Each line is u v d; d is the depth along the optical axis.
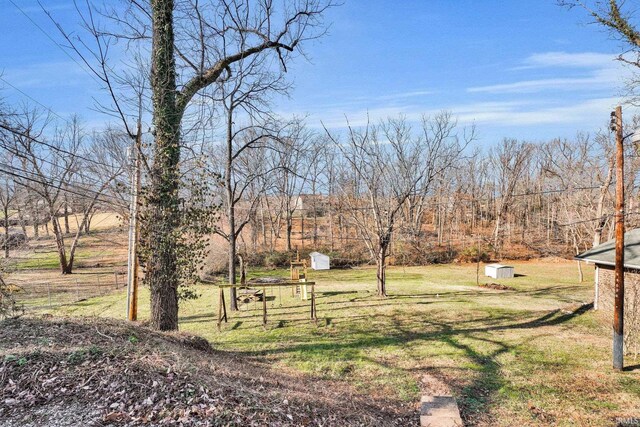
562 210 34.75
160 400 5.12
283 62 12.86
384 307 16.95
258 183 29.94
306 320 14.57
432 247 36.72
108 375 5.53
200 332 12.96
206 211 11.49
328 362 9.62
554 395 7.74
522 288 22.25
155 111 10.13
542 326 13.60
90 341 6.72
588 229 27.48
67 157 29.05
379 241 19.48
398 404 7.20
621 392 7.91
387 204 21.06
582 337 12.20
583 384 8.34
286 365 9.38
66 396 5.06
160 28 9.98
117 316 15.26
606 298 15.93
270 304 17.92
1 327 7.10
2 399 4.95
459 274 28.27
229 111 14.42
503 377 8.71
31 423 4.49
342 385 8.05
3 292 11.34
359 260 32.84
